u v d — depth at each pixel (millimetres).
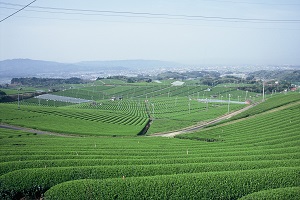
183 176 31734
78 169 35438
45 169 35062
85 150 55719
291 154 42562
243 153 48156
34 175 33594
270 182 31172
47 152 50656
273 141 59031
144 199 29094
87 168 35750
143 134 105875
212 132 87750
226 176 31641
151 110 177625
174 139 82375
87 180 30844
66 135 93438
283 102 120938
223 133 83500
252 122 92375
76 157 46219
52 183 33312
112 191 29219
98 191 29172
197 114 147125
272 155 42688
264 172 32375
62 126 105125
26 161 40094
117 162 41281
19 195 32625
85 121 120625
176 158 44281
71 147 59625
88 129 103938
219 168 36625
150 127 121125
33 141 69188
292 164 37031
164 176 31828
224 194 30156
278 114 95812
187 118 137750
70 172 34719
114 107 188250
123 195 29031
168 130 112250
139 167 36594
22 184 32625
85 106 188750
